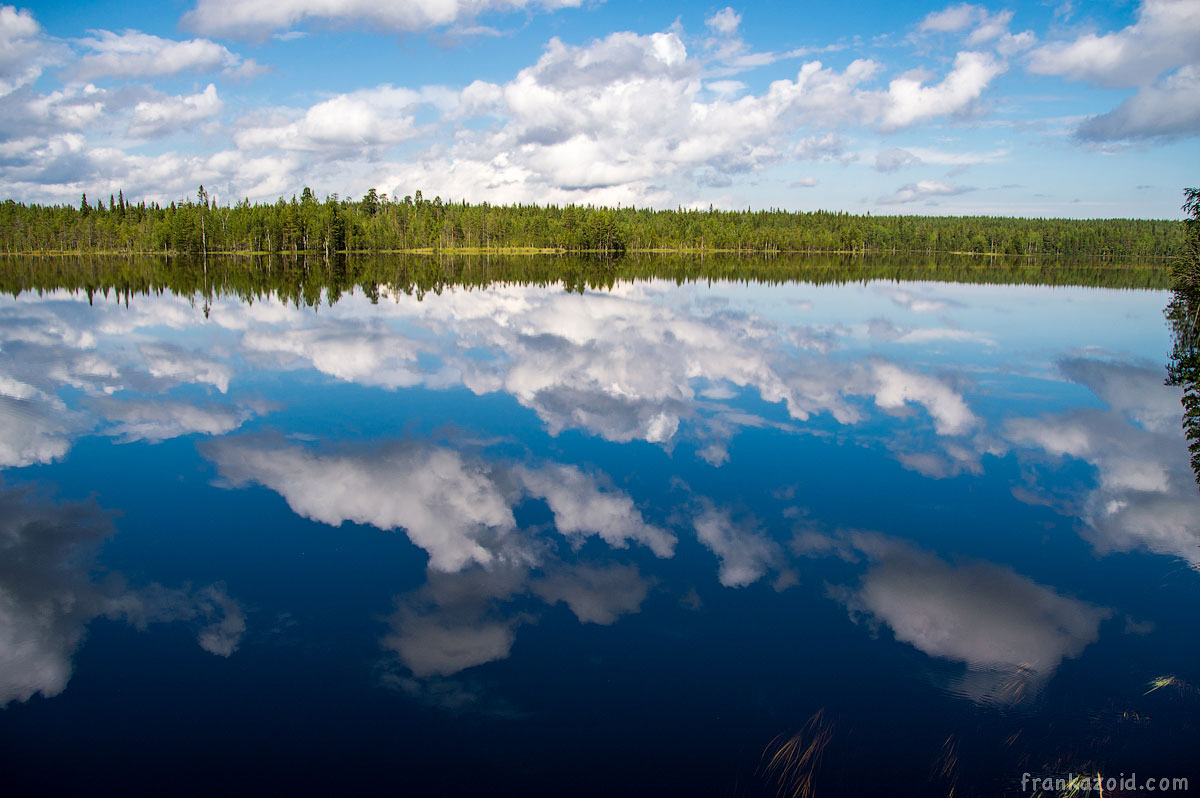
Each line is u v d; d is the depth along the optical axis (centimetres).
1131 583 812
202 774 521
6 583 805
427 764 529
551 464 1220
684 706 593
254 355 2300
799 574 830
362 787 507
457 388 1817
